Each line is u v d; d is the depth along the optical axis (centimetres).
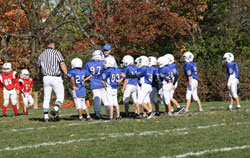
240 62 5825
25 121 2944
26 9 6762
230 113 3023
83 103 2944
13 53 7444
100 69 3014
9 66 3612
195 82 3241
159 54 7319
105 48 3019
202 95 5788
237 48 6975
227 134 2109
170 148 1822
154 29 6494
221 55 6644
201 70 5909
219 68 5819
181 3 6975
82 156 1727
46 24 6906
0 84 3656
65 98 6744
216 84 5797
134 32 6338
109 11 6512
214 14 7850
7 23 7256
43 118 3119
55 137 2177
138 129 2358
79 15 7388
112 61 2847
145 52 7125
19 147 1947
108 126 2498
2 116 3616
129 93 3100
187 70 3206
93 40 6675
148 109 2930
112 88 2853
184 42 7275
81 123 2698
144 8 6400
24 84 3778
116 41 6462
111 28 6356
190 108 3697
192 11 7138
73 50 6856
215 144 1883
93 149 1847
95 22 6544
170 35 6694
